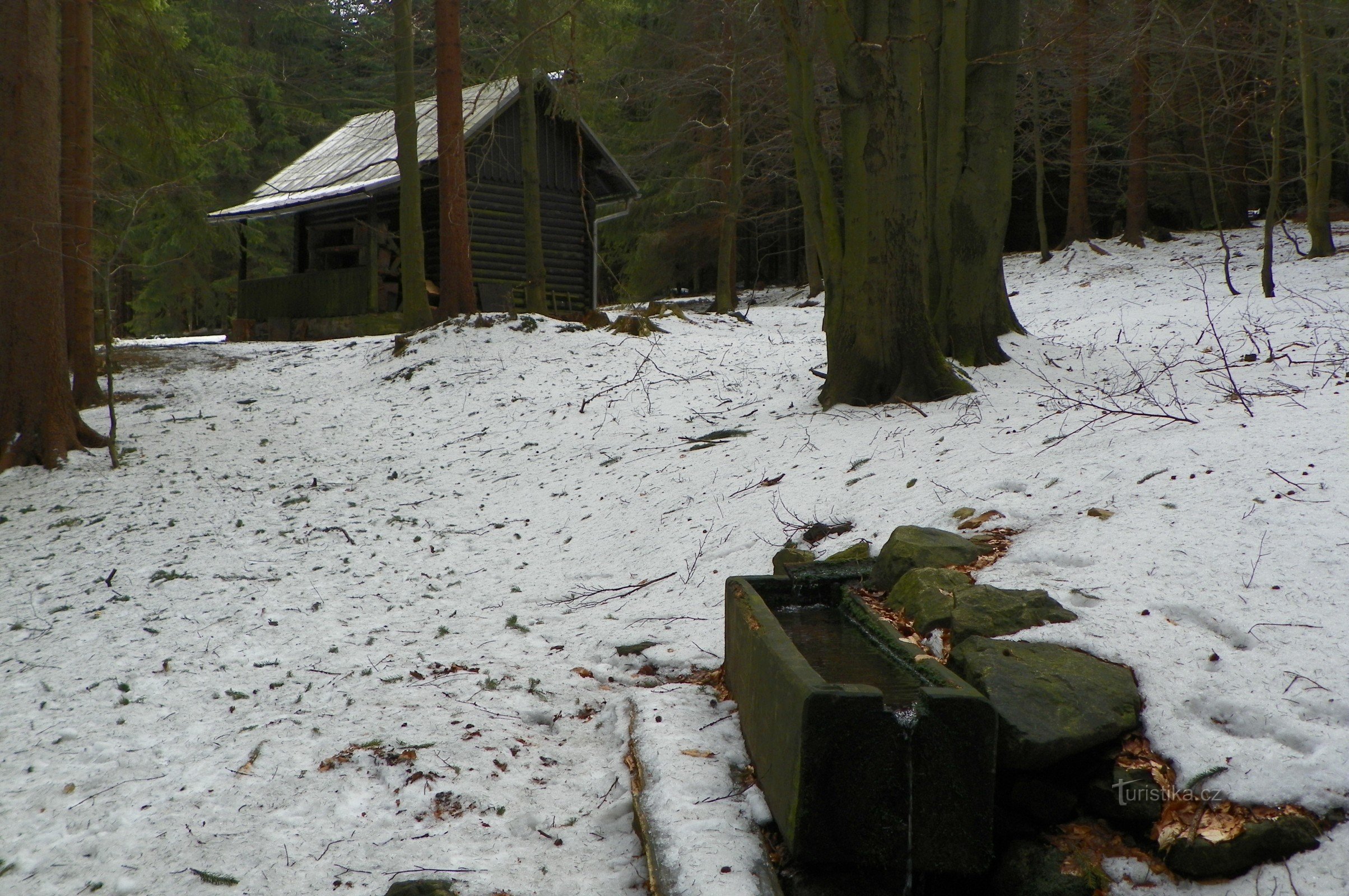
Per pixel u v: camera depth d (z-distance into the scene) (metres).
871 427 7.64
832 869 3.11
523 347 13.95
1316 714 3.27
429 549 7.68
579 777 4.06
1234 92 18.66
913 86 8.12
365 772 4.09
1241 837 2.94
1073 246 23.95
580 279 21.92
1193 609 3.85
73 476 9.95
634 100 21.25
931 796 3.05
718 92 20.27
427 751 4.21
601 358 13.38
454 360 13.73
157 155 15.62
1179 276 19.77
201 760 4.34
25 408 10.44
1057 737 3.20
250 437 11.39
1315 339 8.57
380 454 10.59
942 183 9.26
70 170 12.76
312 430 11.63
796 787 3.05
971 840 3.06
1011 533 4.96
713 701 4.44
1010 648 3.65
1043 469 5.66
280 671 5.39
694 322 17.36
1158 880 3.00
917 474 6.28
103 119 15.09
